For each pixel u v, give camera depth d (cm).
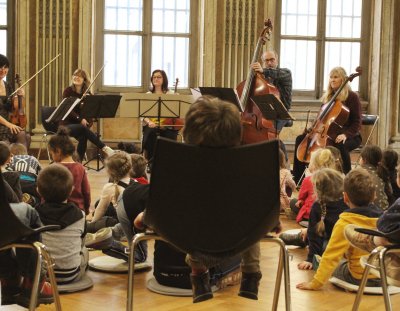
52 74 1107
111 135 1145
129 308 279
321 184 458
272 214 268
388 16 1166
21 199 456
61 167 391
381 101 1173
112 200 504
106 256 480
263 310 373
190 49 1182
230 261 408
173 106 830
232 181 258
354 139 809
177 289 400
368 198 396
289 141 1181
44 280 350
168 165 254
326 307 381
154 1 1173
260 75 789
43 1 1095
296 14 1195
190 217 261
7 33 1133
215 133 257
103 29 1163
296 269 464
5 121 836
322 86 1205
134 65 1177
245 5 1135
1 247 273
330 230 457
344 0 1203
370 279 412
